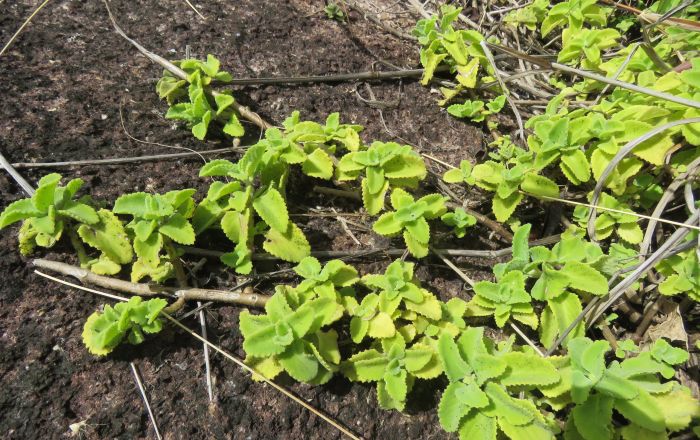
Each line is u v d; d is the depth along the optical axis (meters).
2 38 0.66
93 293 0.55
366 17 0.83
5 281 0.54
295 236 0.59
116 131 0.63
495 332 0.60
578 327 0.57
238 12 0.78
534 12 0.79
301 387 0.54
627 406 0.52
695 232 0.55
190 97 0.64
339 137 0.65
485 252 0.62
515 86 0.79
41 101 0.63
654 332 0.59
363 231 0.64
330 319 0.53
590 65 0.72
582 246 0.59
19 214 0.53
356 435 0.53
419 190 0.67
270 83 0.72
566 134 0.62
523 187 0.63
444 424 0.51
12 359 0.51
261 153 0.58
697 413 0.52
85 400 0.51
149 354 0.53
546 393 0.53
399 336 0.55
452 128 0.73
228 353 0.54
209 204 0.58
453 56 0.73
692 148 0.62
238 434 0.52
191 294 0.55
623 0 0.85
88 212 0.55
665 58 0.70
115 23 0.71
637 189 0.63
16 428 0.49
